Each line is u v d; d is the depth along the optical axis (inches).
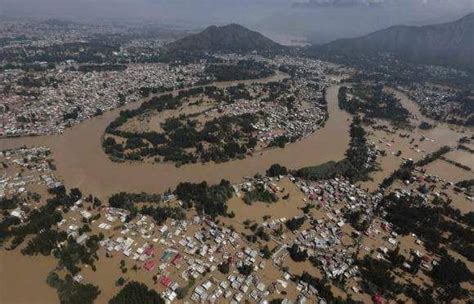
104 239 7391.7
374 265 7263.8
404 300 6648.6
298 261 7288.4
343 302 6353.3
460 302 6786.4
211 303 6166.3
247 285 6550.2
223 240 7554.1
